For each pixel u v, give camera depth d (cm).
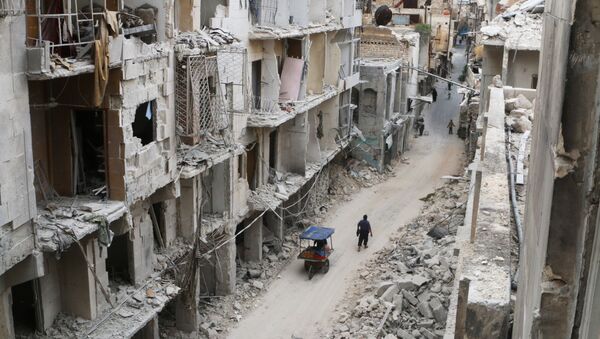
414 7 6781
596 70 399
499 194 1057
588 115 406
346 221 3444
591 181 409
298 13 3055
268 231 3045
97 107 1577
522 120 1786
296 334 2281
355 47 4188
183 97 1925
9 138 1216
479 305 728
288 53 3052
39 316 1582
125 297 1800
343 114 3912
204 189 2381
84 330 1619
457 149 5041
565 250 431
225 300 2480
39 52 1250
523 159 1446
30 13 1378
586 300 416
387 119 4450
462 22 8431
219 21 2286
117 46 1511
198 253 2136
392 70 4356
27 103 1278
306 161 3450
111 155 1603
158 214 2073
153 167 1777
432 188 4025
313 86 3397
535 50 2827
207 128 2095
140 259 1880
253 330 2314
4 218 1207
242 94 2481
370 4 5956
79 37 1402
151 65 1719
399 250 2872
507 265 823
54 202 1594
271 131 2928
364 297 2480
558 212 427
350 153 4344
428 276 2462
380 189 4009
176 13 2091
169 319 2269
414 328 2220
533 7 3180
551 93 488
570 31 400
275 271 2805
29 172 1292
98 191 1636
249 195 2700
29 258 1328
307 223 3347
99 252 1689
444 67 7406
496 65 3012
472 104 4144
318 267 2745
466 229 1305
